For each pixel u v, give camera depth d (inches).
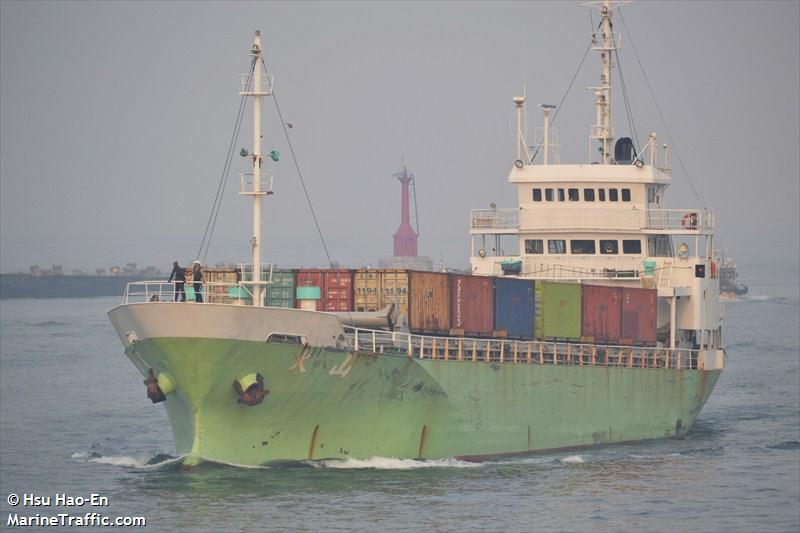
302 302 7244.1
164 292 6968.5
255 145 7175.2
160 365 6914.4
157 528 6309.1
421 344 7490.2
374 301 7829.7
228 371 6815.9
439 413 7603.4
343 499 6776.6
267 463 7160.4
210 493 6830.7
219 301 7657.5
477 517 6584.6
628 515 6820.9
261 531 6225.4
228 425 6998.0
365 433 7357.3
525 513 6722.4
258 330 6766.7
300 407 7076.8
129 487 7106.3
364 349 7303.2
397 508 6658.5
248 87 7273.6
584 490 7337.6
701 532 6560.0
